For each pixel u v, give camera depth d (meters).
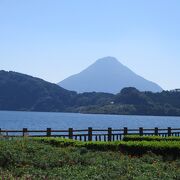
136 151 19.70
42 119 140.25
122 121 139.88
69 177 12.79
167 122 139.12
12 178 11.95
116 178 12.94
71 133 27.64
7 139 19.39
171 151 18.81
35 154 16.19
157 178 13.16
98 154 18.16
